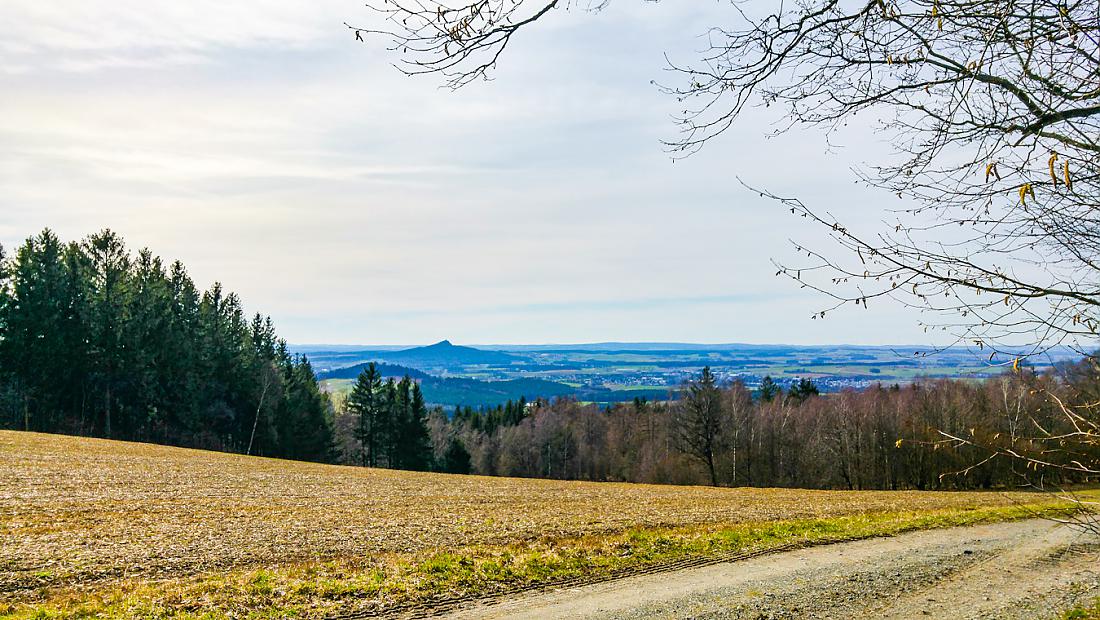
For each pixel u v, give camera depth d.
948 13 3.25
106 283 61.09
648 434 77.31
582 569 15.26
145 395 59.22
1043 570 15.90
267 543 17.02
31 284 55.97
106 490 24.91
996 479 41.91
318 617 11.62
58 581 13.05
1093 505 4.20
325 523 20.25
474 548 17.14
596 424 88.12
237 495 25.97
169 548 16.00
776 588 13.89
